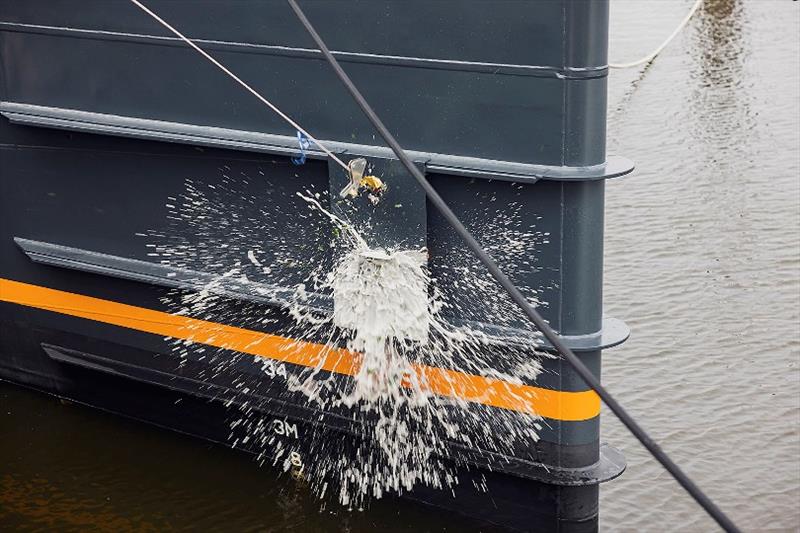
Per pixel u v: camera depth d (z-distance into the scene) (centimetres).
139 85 750
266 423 777
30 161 809
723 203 1255
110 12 742
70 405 868
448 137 666
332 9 675
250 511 749
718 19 1914
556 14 621
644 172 1348
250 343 755
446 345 695
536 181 646
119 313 805
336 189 693
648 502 773
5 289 858
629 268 1113
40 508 759
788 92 1586
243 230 743
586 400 679
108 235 796
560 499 698
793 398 886
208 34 717
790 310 1023
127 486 777
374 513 741
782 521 747
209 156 737
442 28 649
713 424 856
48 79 780
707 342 973
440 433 713
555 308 670
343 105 688
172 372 798
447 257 685
